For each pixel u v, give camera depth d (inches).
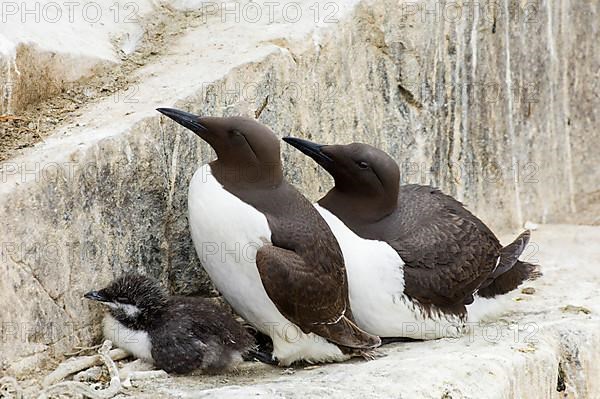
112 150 507.5
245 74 576.4
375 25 646.5
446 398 469.7
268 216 496.4
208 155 554.6
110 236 510.0
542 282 642.8
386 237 541.6
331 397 452.4
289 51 603.5
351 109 641.0
